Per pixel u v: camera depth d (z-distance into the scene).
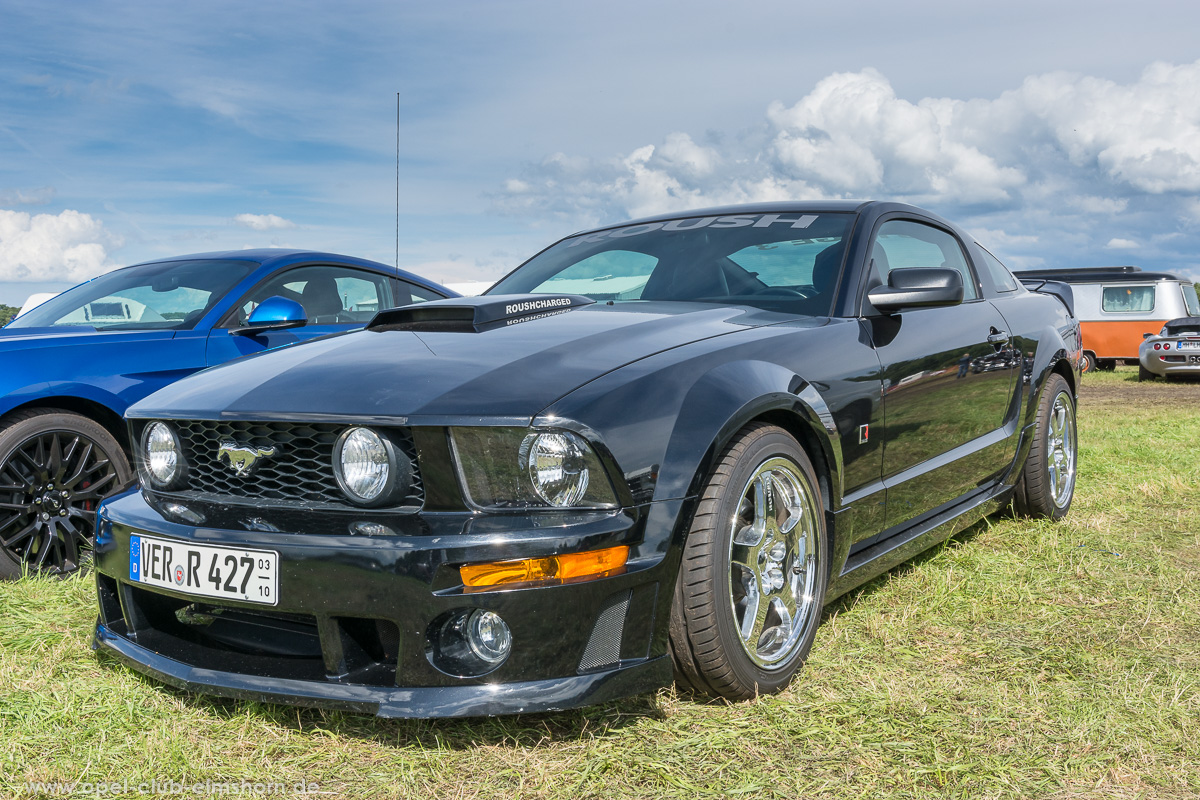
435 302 2.60
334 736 2.01
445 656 1.83
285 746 1.97
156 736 2.00
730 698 2.13
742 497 2.10
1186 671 2.36
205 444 2.11
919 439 2.89
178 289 4.10
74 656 2.48
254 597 1.90
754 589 2.21
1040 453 3.88
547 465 1.83
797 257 2.92
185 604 2.14
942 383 3.03
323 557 1.84
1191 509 4.32
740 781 1.82
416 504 1.87
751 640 2.18
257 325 3.76
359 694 1.84
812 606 2.36
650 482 1.92
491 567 1.78
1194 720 2.07
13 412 3.20
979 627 2.69
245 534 1.93
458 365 2.05
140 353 3.55
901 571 3.21
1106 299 18.06
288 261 4.37
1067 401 4.23
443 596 1.78
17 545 3.21
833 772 1.86
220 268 4.22
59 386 3.26
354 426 1.88
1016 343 3.65
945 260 3.49
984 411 3.39
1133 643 2.57
